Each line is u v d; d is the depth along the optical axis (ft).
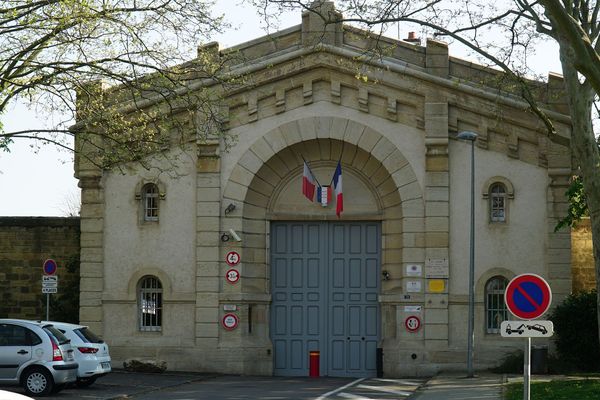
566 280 106.73
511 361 105.70
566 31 64.03
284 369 113.60
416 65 109.70
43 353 81.00
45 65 81.61
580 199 94.99
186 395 83.92
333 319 113.70
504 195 109.09
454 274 108.58
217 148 111.65
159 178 112.27
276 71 111.34
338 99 110.93
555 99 103.71
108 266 112.57
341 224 114.42
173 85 87.56
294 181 114.42
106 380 97.81
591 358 102.99
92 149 109.29
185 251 111.75
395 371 108.68
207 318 110.52
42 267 124.57
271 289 114.42
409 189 109.81
